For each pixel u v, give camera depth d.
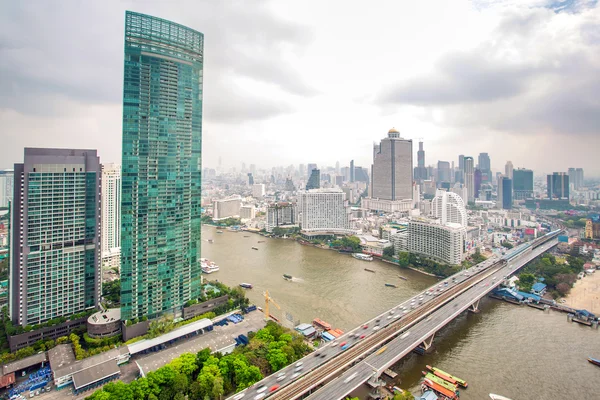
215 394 192.12
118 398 182.50
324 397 185.62
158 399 191.25
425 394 197.75
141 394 188.25
